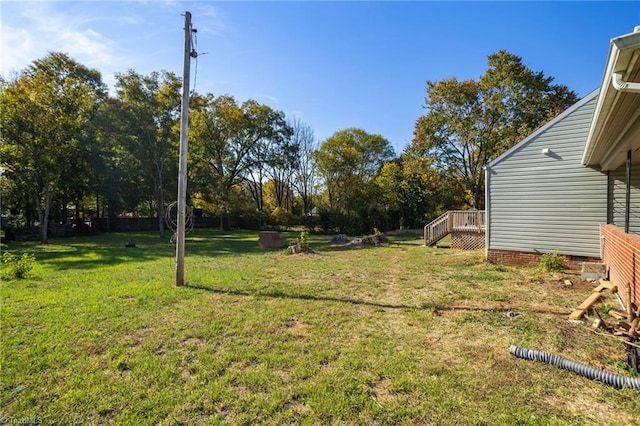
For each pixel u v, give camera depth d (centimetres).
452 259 1028
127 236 2083
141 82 1917
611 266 612
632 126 448
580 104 803
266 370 303
